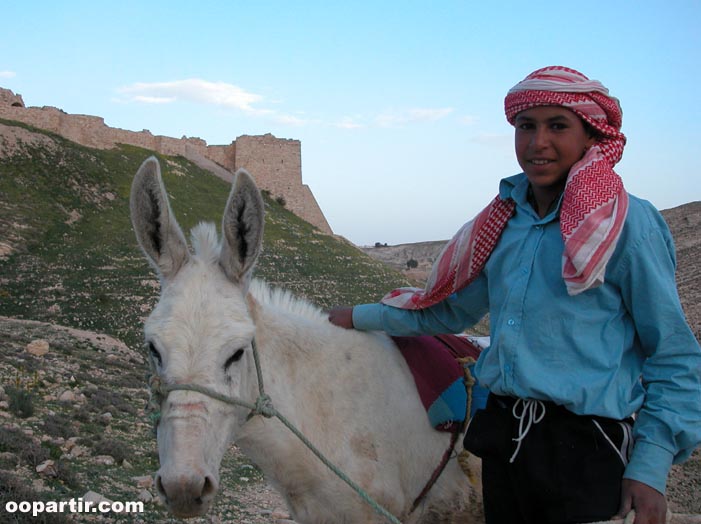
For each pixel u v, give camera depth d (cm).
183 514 250
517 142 276
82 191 5512
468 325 330
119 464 931
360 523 316
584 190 248
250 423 301
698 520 319
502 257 280
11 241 4338
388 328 341
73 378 1448
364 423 321
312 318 354
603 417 254
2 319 2577
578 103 260
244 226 286
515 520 279
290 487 320
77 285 3888
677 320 245
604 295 252
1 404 1063
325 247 6100
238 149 7544
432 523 343
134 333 3269
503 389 269
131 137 6962
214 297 277
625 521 238
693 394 245
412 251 12912
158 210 285
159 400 269
